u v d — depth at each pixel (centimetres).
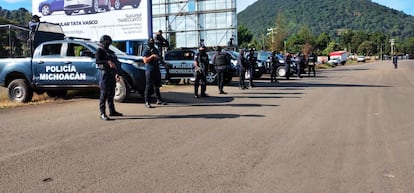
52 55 1226
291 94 1479
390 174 532
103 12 2220
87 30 2262
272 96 1405
